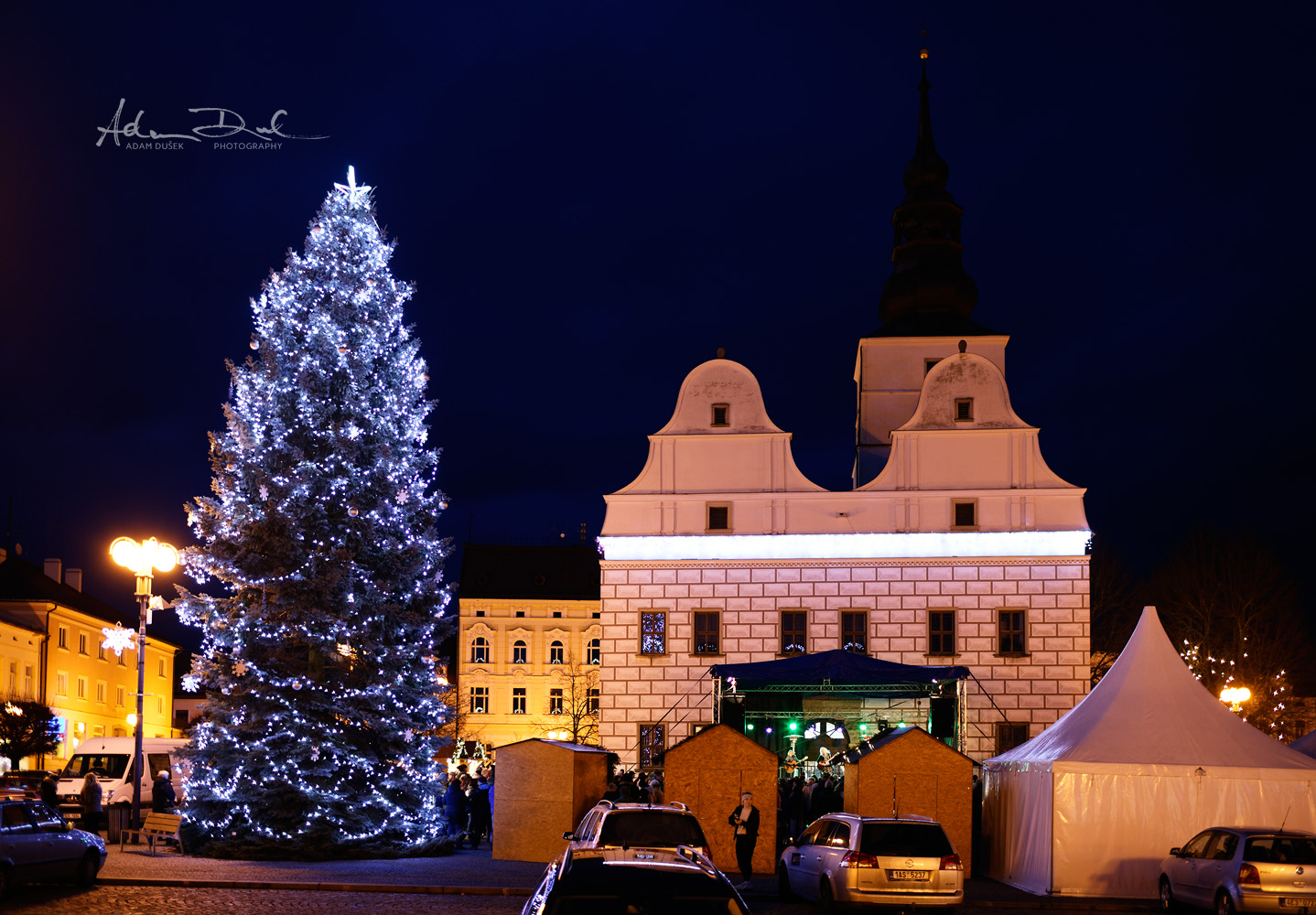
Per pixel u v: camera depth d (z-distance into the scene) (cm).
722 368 4794
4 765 4625
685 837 1927
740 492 4691
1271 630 6756
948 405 4700
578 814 3195
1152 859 2698
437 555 3400
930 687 4191
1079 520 4581
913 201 5794
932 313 5669
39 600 6562
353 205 3428
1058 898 2661
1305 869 2170
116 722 7675
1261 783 2720
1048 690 4488
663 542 4684
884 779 3012
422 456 3447
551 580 9288
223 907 2153
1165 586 7100
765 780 3066
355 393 3309
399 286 3462
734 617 4631
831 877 2234
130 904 2159
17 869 2214
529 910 1123
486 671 9106
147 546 3294
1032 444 4656
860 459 5403
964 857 3000
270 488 3177
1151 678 2998
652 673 4612
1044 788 2778
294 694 3150
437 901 2331
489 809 3772
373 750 3234
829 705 4512
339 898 2353
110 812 3475
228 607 3197
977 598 4566
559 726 9050
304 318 3350
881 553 4612
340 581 3166
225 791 3050
